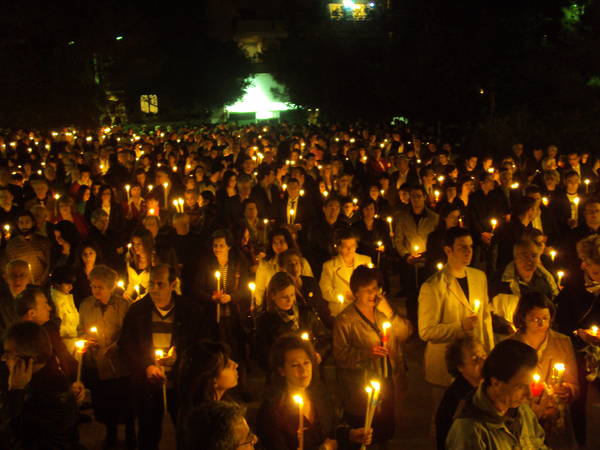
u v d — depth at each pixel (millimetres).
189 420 3604
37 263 9477
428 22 29609
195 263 8422
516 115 26828
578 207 12555
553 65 27609
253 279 8453
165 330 6484
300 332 6348
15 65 35406
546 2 28578
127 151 18875
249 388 8617
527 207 10602
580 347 6242
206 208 12398
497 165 22484
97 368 6852
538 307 5285
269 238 8414
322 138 28141
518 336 5422
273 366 4762
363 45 37406
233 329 8383
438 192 13781
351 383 6066
